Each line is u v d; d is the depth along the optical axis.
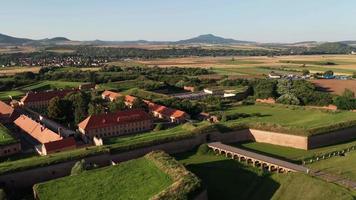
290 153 126.56
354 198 86.19
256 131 142.38
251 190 97.12
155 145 124.19
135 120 151.50
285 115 174.12
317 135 133.62
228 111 189.75
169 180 90.62
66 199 85.25
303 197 89.62
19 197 93.50
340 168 108.19
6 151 121.44
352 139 143.00
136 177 94.25
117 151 117.06
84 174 96.94
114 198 85.00
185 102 190.12
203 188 88.56
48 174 104.50
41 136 135.38
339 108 189.00
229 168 111.06
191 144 131.62
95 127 140.50
